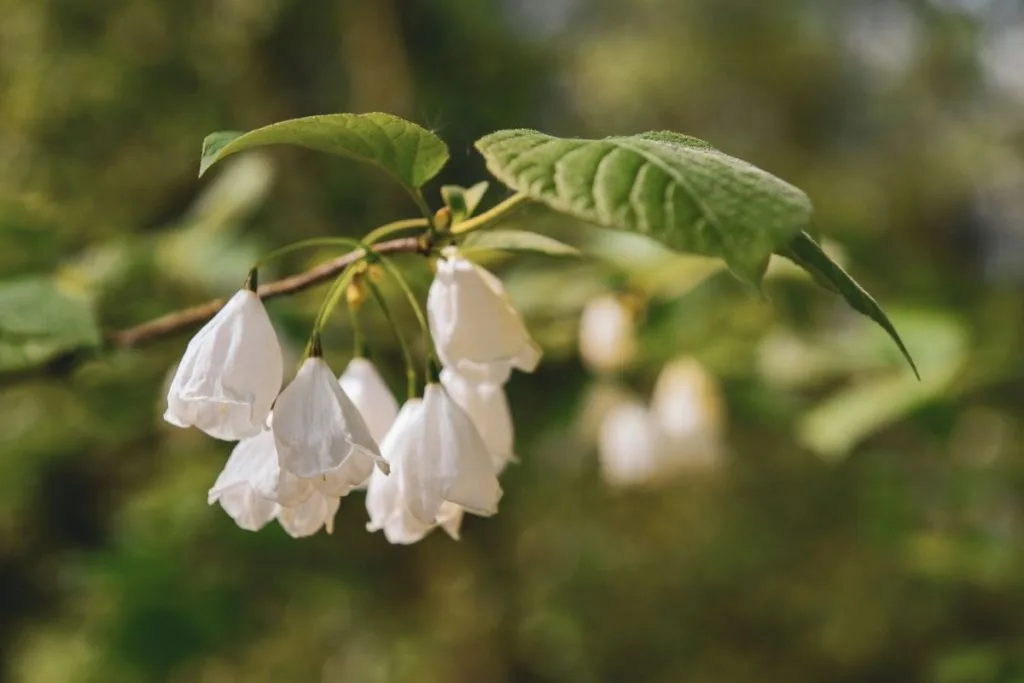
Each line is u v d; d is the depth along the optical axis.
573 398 0.63
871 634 0.85
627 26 0.97
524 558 0.83
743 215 0.25
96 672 0.74
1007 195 1.02
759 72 0.97
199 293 0.62
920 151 1.00
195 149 0.79
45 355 0.38
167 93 0.81
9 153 0.78
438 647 0.79
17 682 0.84
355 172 0.75
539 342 0.59
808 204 0.26
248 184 0.62
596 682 0.83
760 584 0.88
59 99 0.79
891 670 0.84
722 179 0.26
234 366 0.29
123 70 0.79
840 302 0.71
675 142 0.28
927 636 0.84
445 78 0.81
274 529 0.73
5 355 0.38
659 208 0.25
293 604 0.80
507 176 0.26
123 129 0.81
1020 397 0.75
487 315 0.30
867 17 1.00
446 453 0.30
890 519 0.80
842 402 0.61
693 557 0.87
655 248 0.55
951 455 0.84
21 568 0.90
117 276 0.57
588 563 0.85
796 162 0.97
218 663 0.80
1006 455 0.83
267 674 0.80
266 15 0.78
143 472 0.84
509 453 0.32
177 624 0.71
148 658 0.71
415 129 0.29
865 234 0.80
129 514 0.78
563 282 0.60
